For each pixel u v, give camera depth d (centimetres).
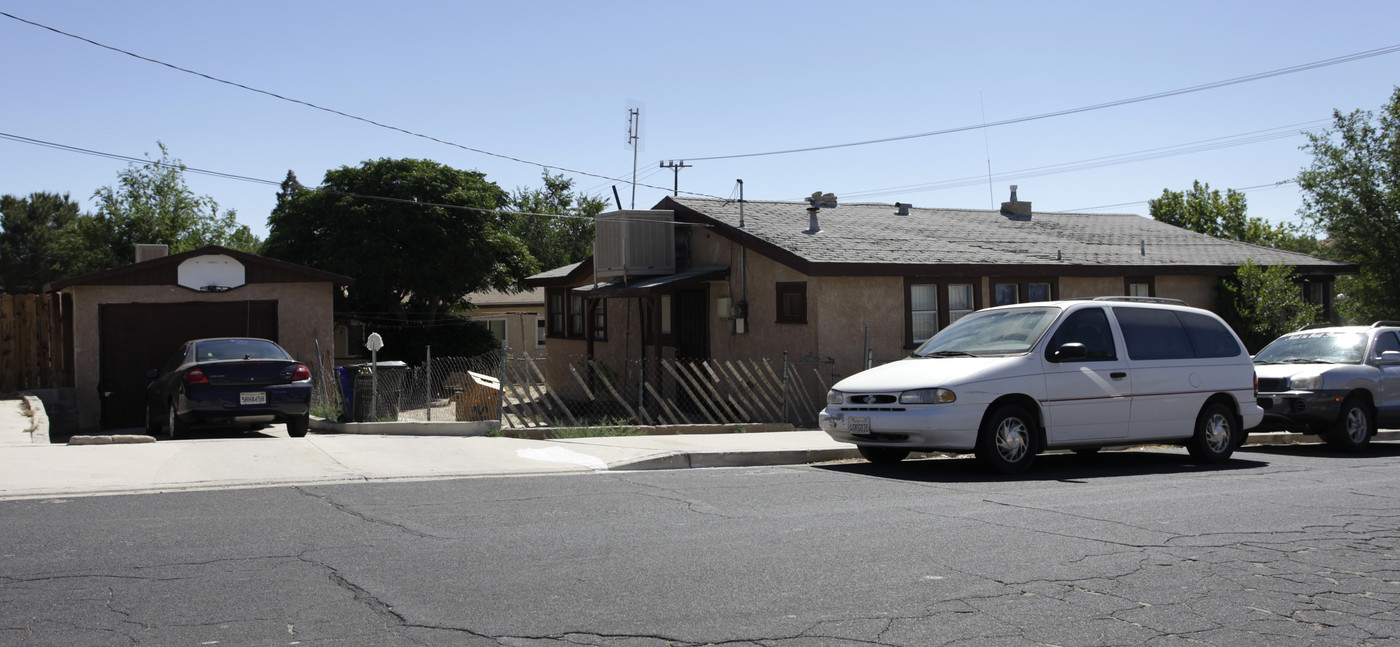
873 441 1005
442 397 2145
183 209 4641
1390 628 480
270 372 1338
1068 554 618
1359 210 2795
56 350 1973
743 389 1850
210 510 752
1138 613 498
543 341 4209
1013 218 2509
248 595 513
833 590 532
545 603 504
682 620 477
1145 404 1055
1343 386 1291
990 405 980
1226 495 850
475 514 741
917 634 461
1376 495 856
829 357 1722
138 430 1747
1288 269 2155
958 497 830
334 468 980
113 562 581
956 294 1864
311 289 1928
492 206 3509
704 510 762
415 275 3306
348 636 449
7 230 6681
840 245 1842
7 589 521
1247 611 504
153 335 1833
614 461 1059
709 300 2027
